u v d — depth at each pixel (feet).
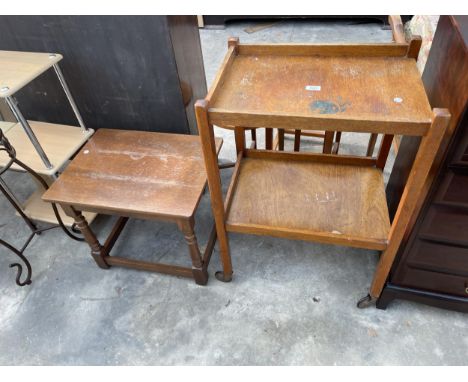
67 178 4.55
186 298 5.02
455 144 2.91
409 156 4.38
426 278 4.16
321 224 4.04
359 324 4.58
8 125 5.67
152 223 6.11
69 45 4.91
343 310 4.73
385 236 3.85
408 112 2.98
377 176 4.59
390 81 3.42
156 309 4.93
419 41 3.59
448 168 3.08
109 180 4.49
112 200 4.23
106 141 5.08
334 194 4.39
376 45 3.74
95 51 4.87
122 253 5.68
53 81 5.49
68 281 5.36
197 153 4.77
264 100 3.28
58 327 4.84
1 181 5.26
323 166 4.80
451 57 3.33
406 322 4.56
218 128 8.09
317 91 3.35
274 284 5.08
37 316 4.97
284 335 4.54
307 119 2.99
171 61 4.70
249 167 4.87
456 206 3.34
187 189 4.29
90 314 4.95
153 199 4.20
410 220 3.83
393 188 5.08
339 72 3.61
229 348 4.48
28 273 5.29
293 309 4.79
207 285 5.14
